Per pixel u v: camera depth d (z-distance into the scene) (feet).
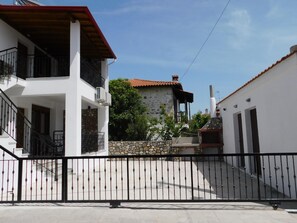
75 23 30.60
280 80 21.27
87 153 35.19
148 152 49.08
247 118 30.68
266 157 24.52
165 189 23.86
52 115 40.91
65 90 30.25
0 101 28.43
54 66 42.04
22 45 34.81
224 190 23.32
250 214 15.29
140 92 66.69
